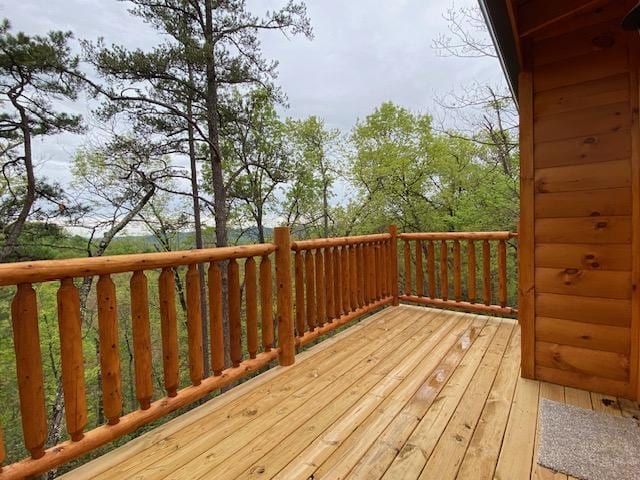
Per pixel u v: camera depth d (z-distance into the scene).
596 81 1.96
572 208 2.07
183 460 1.58
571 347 2.12
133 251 10.25
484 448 1.59
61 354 1.45
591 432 1.68
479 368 2.45
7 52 5.60
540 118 2.14
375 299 3.89
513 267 8.84
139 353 1.73
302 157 11.22
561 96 2.07
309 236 12.34
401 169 10.61
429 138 10.61
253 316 2.43
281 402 2.07
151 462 1.57
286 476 1.45
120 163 7.67
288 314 2.60
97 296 1.57
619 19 1.89
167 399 1.85
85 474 1.49
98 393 8.95
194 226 10.14
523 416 1.84
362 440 1.68
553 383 2.19
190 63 7.07
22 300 1.33
